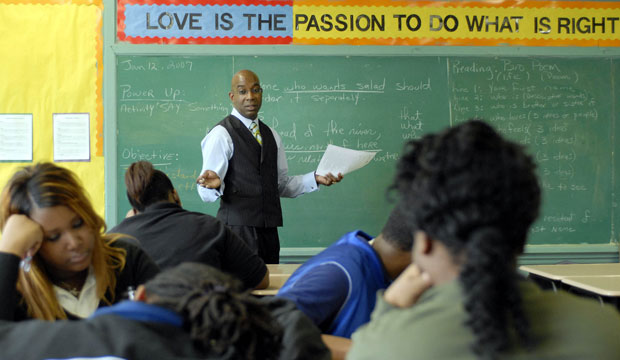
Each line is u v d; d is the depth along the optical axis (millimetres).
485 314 574
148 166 1968
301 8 3752
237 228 3168
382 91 3791
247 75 3248
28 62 3662
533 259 3867
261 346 700
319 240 3777
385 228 1306
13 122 3650
